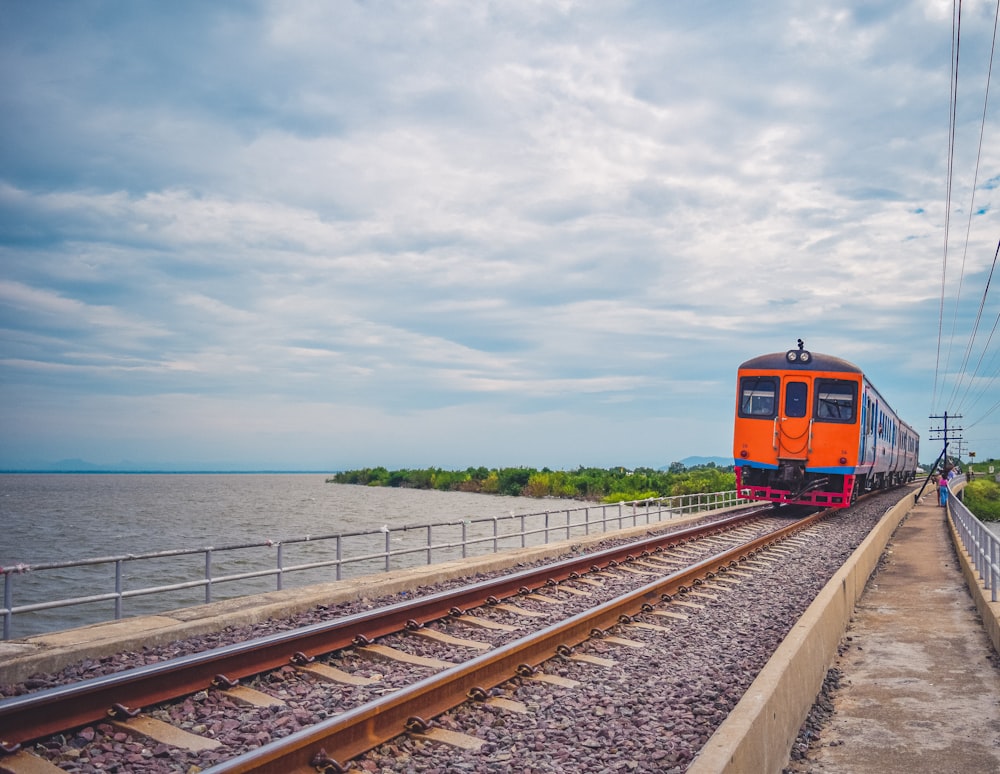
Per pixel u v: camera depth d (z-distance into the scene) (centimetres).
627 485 7831
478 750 544
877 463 2841
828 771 538
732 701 673
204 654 637
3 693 615
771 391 2344
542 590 1185
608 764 527
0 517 5953
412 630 866
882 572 1512
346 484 19938
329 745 498
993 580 969
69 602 790
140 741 539
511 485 9725
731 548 1673
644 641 887
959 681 750
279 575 1036
